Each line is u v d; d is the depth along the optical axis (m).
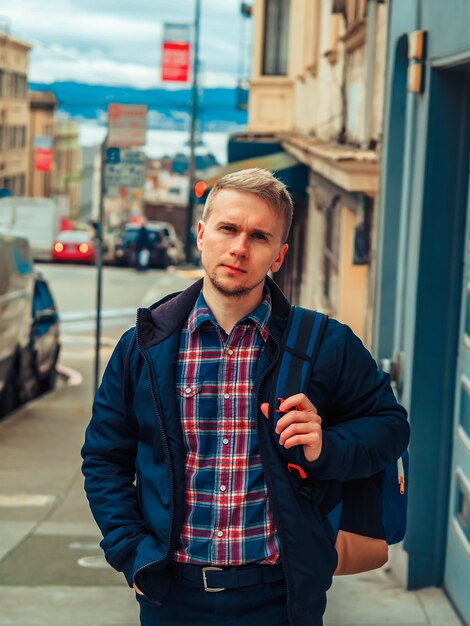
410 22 6.29
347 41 12.52
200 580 2.80
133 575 2.82
